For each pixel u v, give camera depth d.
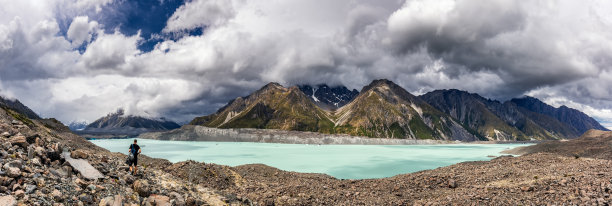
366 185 43.97
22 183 13.08
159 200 18.17
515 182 35.62
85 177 16.80
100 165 19.42
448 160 139.88
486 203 27.34
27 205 11.77
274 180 49.69
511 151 170.88
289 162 127.50
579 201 23.61
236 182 41.88
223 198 24.62
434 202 29.89
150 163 46.66
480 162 63.53
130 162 21.77
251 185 40.97
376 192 38.72
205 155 160.12
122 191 17.27
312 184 44.62
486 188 33.66
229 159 138.88
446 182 41.97
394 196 35.94
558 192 27.09
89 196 14.77
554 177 32.94
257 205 28.73
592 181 28.02
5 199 11.32
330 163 123.56
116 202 15.26
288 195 35.16
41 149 16.61
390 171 98.81
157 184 21.53
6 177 12.69
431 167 110.75
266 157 151.00
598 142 106.06
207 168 42.66
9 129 18.36
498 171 45.34
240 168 57.19
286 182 48.06
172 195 20.05
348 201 33.16
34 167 14.92
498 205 26.42
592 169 37.03
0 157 14.31
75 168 17.09
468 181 41.00
